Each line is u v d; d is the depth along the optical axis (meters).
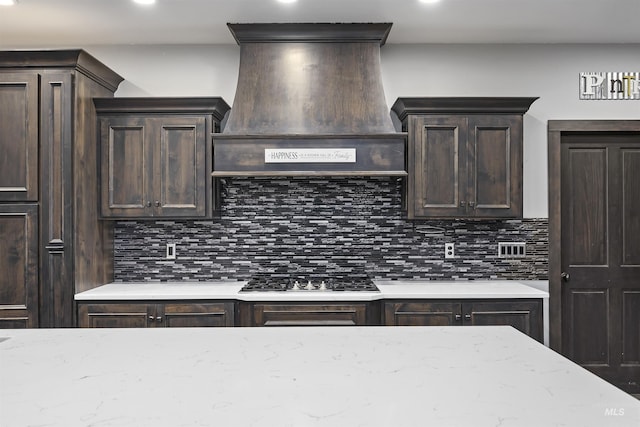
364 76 3.53
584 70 3.92
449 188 3.55
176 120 3.56
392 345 1.59
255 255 3.91
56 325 3.27
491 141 3.55
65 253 3.27
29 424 0.97
